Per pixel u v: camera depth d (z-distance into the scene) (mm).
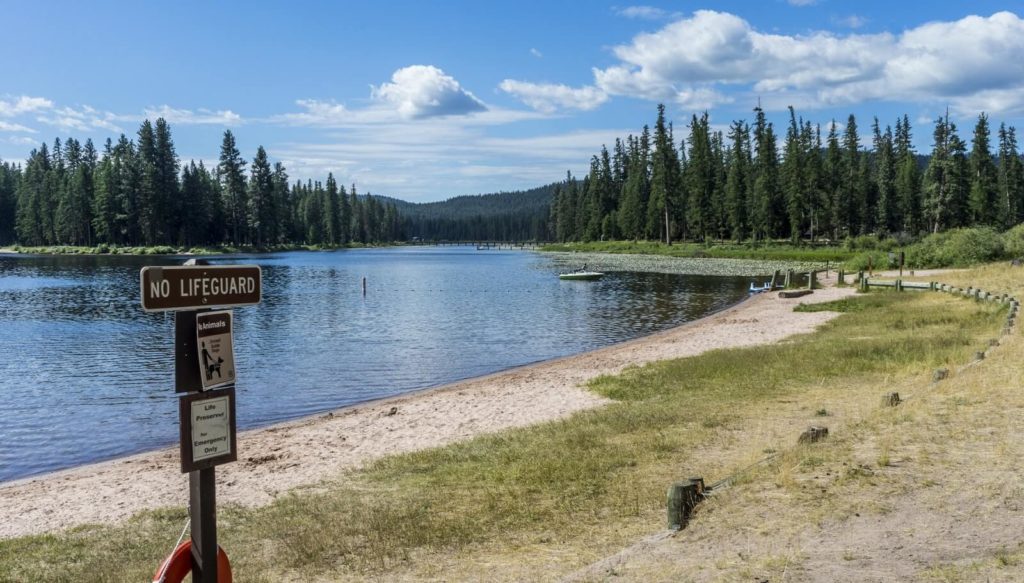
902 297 34125
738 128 109688
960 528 6020
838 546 5879
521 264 96312
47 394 19891
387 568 6938
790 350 19859
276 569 7121
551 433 12641
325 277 71875
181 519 9672
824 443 8914
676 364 19562
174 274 4387
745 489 7516
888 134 126438
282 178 151500
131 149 118375
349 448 13383
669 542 6488
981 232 52750
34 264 88500
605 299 45969
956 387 11367
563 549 7039
